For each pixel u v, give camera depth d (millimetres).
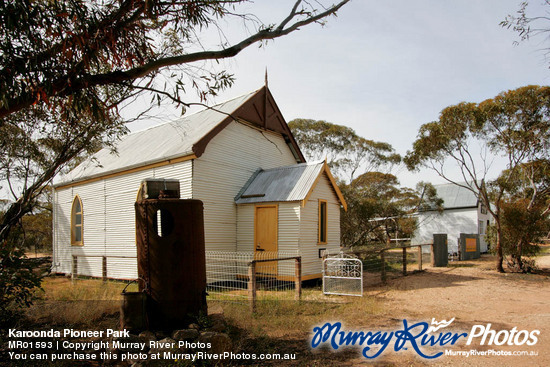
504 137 16797
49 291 12070
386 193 32031
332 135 31234
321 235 14742
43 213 31062
